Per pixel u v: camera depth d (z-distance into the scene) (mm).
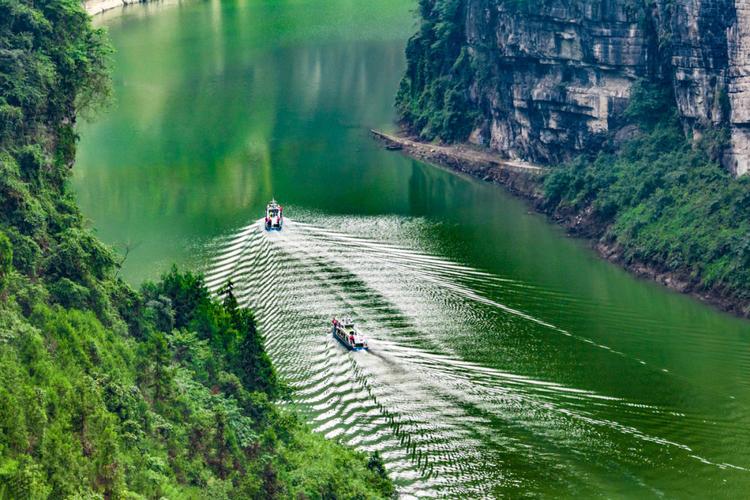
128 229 156750
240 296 139125
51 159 114438
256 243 153500
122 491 83062
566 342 129625
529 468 107438
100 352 96625
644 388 119938
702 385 120875
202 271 145125
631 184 160000
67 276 104188
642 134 167250
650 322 134750
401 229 160500
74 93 120000
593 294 141750
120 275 142875
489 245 156375
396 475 106188
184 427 97250
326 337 128750
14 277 98125
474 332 130375
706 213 147875
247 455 99000
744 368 124188
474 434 111750
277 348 126688
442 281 143750
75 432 85188
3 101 109562
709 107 156125
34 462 80500
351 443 110812
